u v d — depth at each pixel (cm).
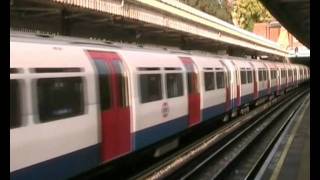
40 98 788
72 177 880
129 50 1191
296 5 1464
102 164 988
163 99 1348
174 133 1446
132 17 1741
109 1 1557
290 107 3494
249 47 3919
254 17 7888
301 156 1291
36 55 793
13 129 725
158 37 2567
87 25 1805
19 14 1422
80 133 897
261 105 3309
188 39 2842
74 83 888
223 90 2077
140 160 1335
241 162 1418
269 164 1285
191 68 1630
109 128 1012
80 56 924
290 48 6944
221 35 3028
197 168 1242
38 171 780
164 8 2047
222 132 1942
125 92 1105
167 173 1171
